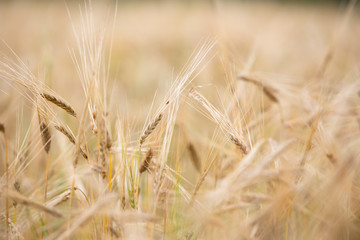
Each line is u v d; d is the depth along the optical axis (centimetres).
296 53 324
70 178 121
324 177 116
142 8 693
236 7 633
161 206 114
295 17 601
